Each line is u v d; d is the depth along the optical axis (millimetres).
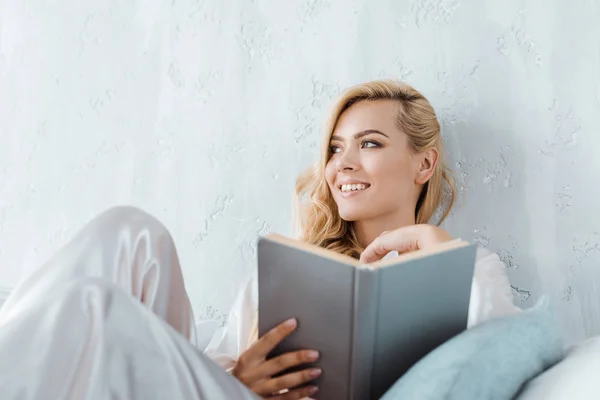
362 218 1465
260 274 936
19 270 1813
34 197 1811
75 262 952
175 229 1719
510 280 1479
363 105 1468
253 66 1691
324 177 1535
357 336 854
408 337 905
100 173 1773
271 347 938
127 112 1765
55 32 1818
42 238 1803
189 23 1732
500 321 896
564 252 1454
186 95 1729
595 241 1440
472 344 851
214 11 1717
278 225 1656
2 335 809
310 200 1572
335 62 1634
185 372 826
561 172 1467
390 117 1451
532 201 1479
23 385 774
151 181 1741
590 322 1430
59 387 778
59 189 1797
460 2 1547
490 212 1504
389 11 1598
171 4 1745
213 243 1694
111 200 1765
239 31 1701
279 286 920
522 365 880
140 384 799
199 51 1725
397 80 1530
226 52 1707
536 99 1488
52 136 1808
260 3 1689
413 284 883
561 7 1484
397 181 1450
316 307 892
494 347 854
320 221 1547
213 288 1688
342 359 879
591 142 1455
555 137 1473
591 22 1466
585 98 1463
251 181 1680
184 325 1055
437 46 1562
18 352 792
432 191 1503
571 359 897
